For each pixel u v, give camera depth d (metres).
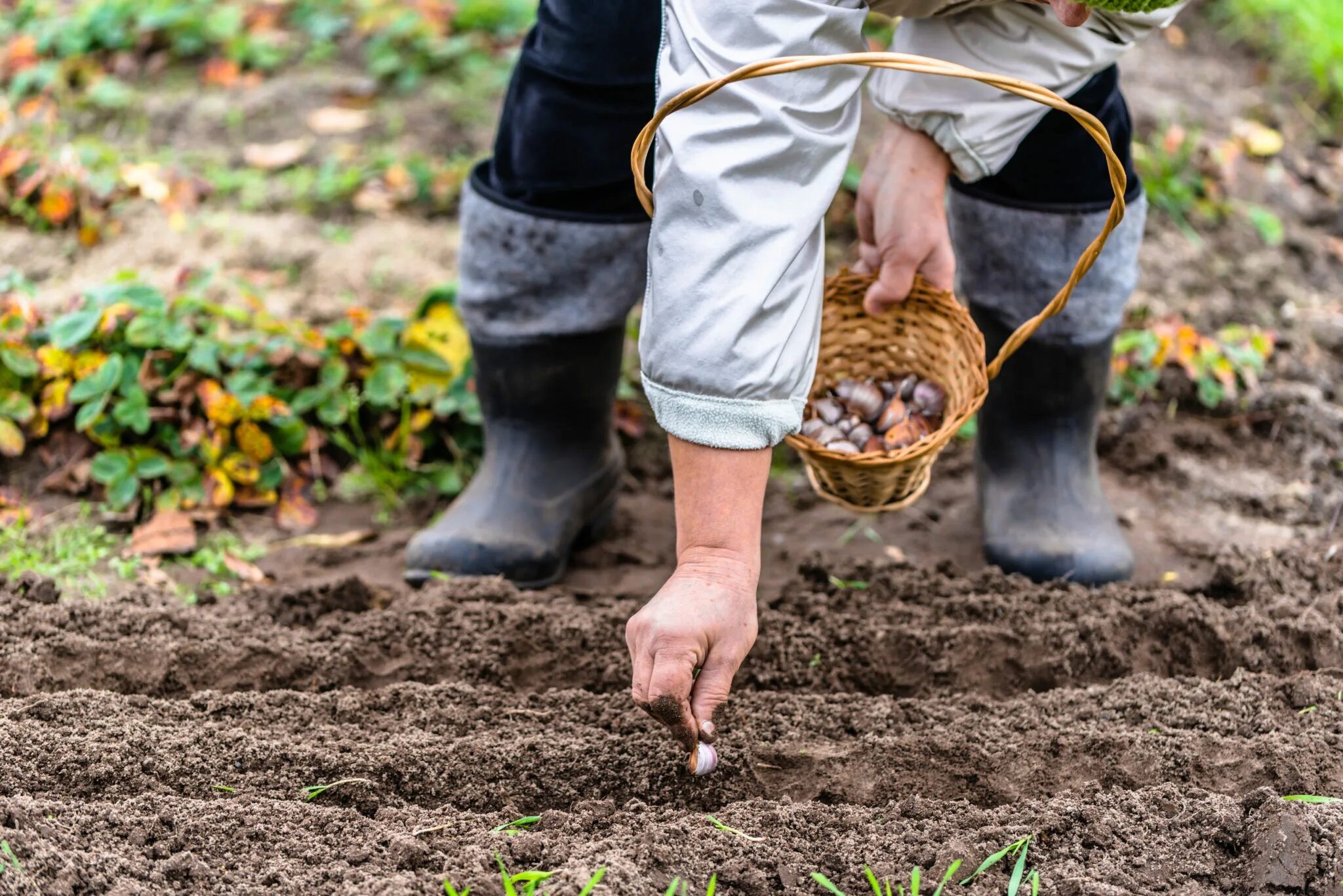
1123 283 2.41
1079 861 1.68
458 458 2.90
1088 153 2.26
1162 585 2.58
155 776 1.83
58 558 2.55
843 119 1.62
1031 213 2.33
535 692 2.17
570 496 2.56
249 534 2.73
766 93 1.55
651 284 1.56
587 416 2.55
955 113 1.94
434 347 2.97
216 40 4.40
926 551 2.72
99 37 4.32
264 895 1.56
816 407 2.17
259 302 2.94
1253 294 3.60
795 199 1.55
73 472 2.77
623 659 2.25
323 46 4.43
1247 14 4.90
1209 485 2.94
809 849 1.70
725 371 1.51
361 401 2.93
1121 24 1.93
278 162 3.85
